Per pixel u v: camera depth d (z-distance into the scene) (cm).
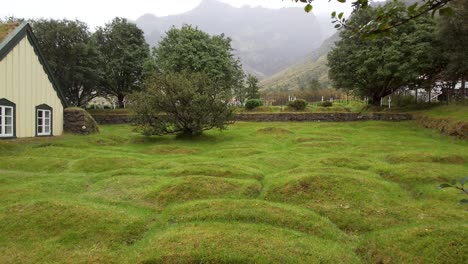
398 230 532
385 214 609
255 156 1225
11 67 1501
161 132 1781
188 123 1794
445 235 481
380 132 1958
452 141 1554
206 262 435
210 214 590
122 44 3744
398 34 2569
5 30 1591
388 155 1176
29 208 607
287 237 505
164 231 538
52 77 1781
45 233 527
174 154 1325
